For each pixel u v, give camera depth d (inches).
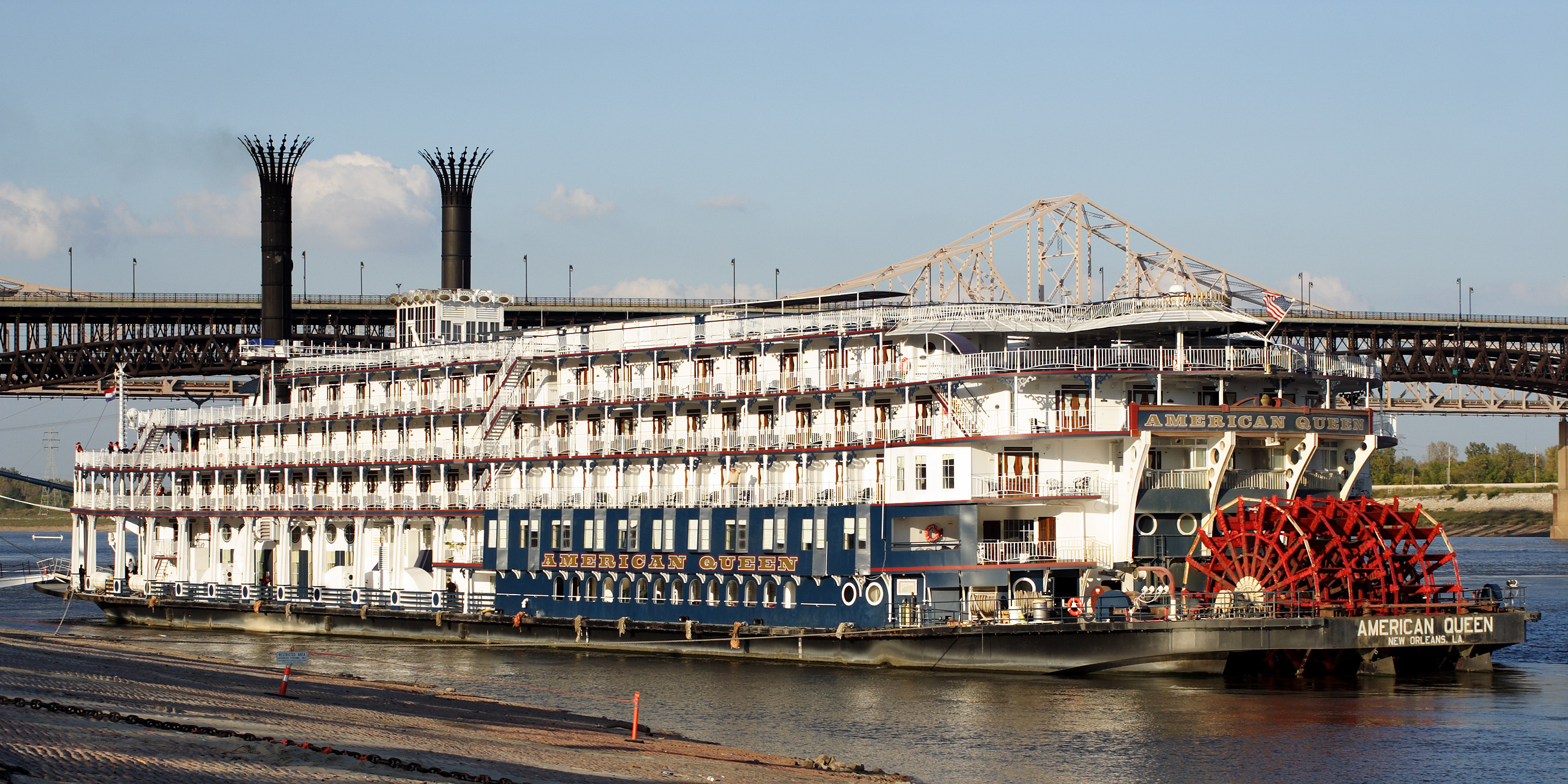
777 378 3459.6
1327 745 2423.7
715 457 3575.3
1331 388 3331.7
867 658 3174.2
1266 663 3100.4
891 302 3427.7
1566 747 2413.9
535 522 3796.8
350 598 4151.1
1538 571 7377.0
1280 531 3009.4
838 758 2348.7
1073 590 3134.8
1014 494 3080.7
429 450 4106.8
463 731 2329.0
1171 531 3132.4
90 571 4904.0
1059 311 3348.9
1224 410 3085.6
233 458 4542.3
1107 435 3041.3
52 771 1633.9
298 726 2224.4
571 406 3801.7
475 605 3917.3
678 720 2657.5
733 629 3361.2
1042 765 2305.6
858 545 3203.7
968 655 3070.9
